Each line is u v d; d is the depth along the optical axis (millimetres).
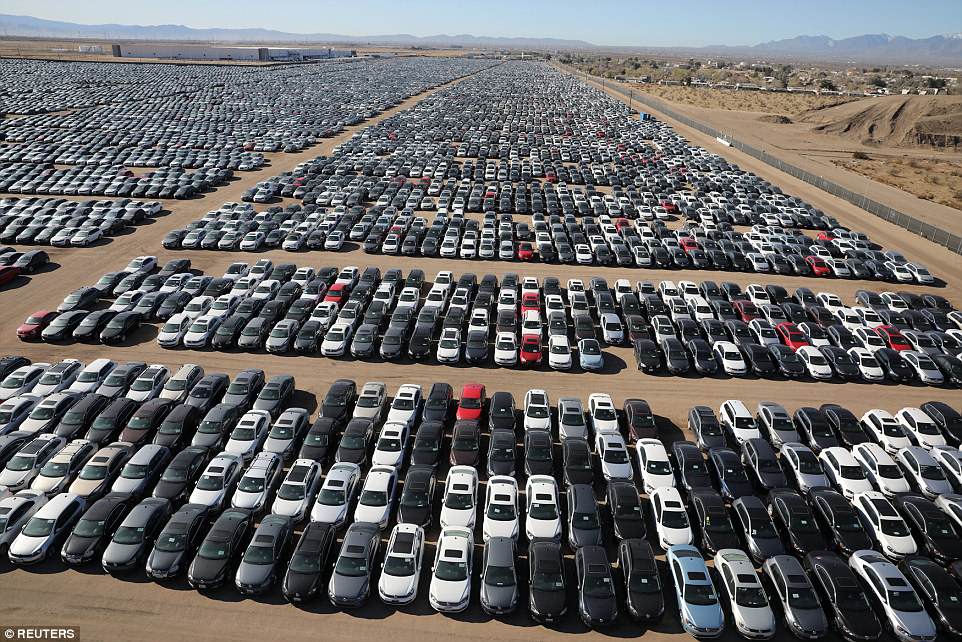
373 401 29016
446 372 34344
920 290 47625
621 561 20375
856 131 131500
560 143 105688
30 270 45938
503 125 122500
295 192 67000
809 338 37312
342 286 41906
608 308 40250
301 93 163750
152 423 26875
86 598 19406
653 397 32375
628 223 60969
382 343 35719
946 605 18906
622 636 18594
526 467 25516
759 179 81000
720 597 19734
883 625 18875
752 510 22328
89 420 27484
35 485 23359
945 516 22469
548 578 19406
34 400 29109
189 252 50844
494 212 61031
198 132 101312
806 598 18875
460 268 49031
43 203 60125
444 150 91562
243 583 19391
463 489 23297
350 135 108438
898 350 36875
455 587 19328
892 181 88188
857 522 22094
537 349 35219
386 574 19641
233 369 33750
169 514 22328
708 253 51500
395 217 58969
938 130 120875
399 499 24000
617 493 23047
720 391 33188
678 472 25469
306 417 28000
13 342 35906
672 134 116688
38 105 125500
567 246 50844
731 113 163000
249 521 21734
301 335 35875
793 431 27875
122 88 160500
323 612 19156
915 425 28531
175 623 18625
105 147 87000
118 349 35500
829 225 62250
